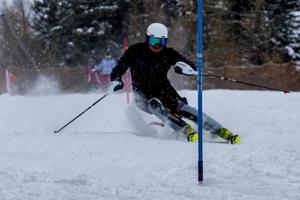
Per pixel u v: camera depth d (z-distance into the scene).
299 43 49.34
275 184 6.07
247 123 12.41
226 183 6.24
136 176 6.86
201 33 6.84
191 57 48.25
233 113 14.45
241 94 25.66
